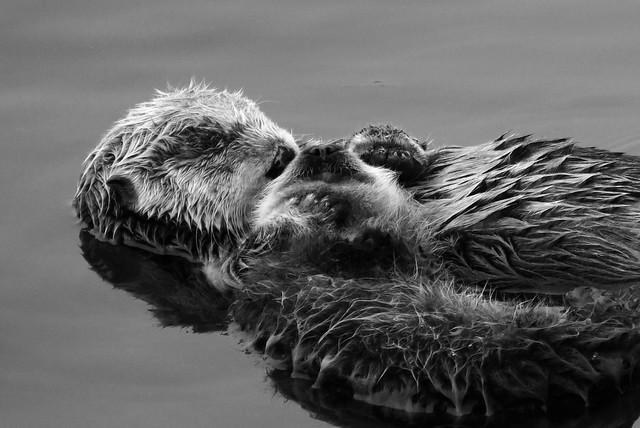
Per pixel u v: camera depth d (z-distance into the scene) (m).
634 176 26.72
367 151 28.08
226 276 27.47
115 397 23.45
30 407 23.20
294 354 23.95
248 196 28.81
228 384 23.81
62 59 37.62
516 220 25.39
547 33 38.44
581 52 37.44
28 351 25.08
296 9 40.19
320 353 23.50
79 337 25.64
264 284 25.08
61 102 35.78
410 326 22.77
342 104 35.88
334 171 26.62
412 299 23.44
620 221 25.17
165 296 27.38
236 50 38.22
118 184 28.83
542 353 21.92
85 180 30.19
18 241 29.66
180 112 29.45
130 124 29.88
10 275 28.20
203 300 27.19
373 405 22.91
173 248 29.36
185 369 24.34
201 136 29.02
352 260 25.28
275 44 38.47
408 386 22.50
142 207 29.02
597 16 39.12
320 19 39.66
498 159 27.17
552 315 22.41
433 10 40.06
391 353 22.62
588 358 22.02
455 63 37.38
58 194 31.80
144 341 25.44
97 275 28.28
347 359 23.08
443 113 35.38
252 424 22.53
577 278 25.22
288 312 24.31
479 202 25.80
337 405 23.06
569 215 25.27
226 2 40.56
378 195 26.12
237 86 36.44
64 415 22.94
